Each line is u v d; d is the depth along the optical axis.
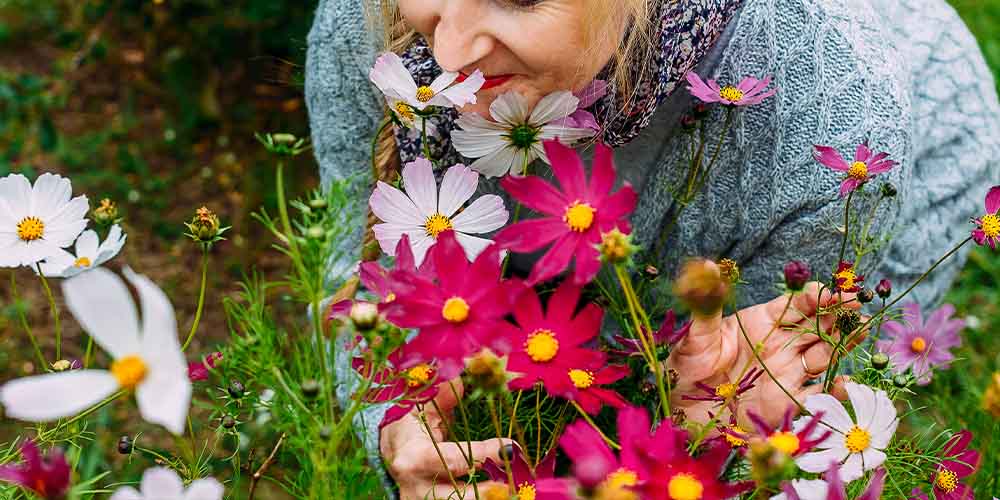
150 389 0.69
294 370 0.92
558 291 0.81
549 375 0.80
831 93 0.98
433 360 0.80
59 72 1.98
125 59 2.00
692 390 0.90
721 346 0.90
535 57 0.85
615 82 0.92
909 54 1.12
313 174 1.78
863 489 0.88
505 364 0.76
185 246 1.67
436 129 0.99
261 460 1.20
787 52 0.97
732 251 1.03
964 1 1.97
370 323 0.75
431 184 0.87
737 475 0.90
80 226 0.87
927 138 1.11
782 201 0.99
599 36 0.85
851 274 0.90
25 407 0.69
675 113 0.99
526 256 1.10
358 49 1.05
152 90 1.95
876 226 1.01
